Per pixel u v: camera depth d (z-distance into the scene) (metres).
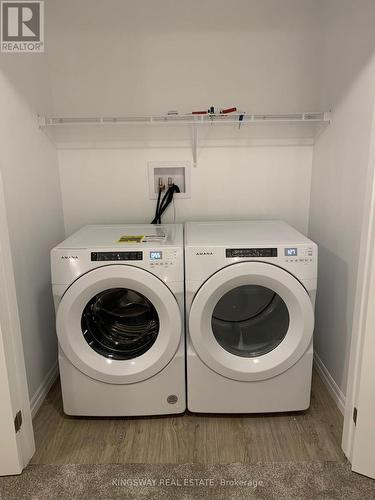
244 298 1.85
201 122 2.04
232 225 2.05
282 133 2.21
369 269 1.38
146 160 2.24
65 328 1.66
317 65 2.10
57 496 1.43
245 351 1.80
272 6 2.03
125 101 2.16
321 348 2.17
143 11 2.04
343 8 1.78
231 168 2.25
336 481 1.47
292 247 1.61
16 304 1.49
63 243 1.70
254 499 1.40
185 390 1.81
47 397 2.02
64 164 2.24
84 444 1.68
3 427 1.46
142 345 1.79
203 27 2.06
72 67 2.11
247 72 2.12
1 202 1.38
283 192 2.29
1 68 1.59
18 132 1.74
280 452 1.62
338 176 1.87
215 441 1.69
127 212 2.31
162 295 1.62
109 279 1.60
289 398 1.78
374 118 1.33
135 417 1.85
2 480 1.50
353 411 1.52
